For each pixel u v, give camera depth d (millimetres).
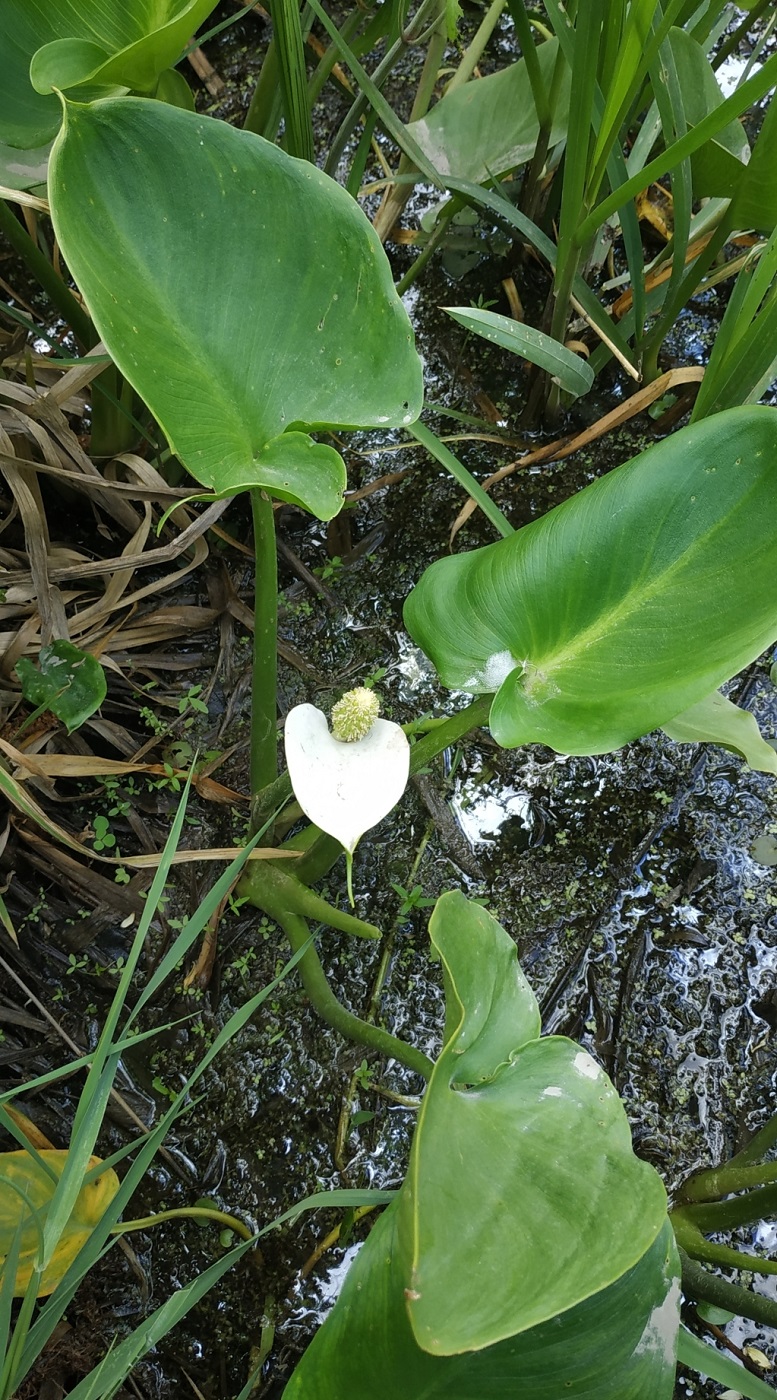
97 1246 305
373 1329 258
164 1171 431
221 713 519
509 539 348
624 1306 269
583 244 481
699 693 304
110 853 480
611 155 488
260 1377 397
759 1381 317
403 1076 450
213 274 331
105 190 315
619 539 323
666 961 479
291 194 327
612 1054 459
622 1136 287
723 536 316
